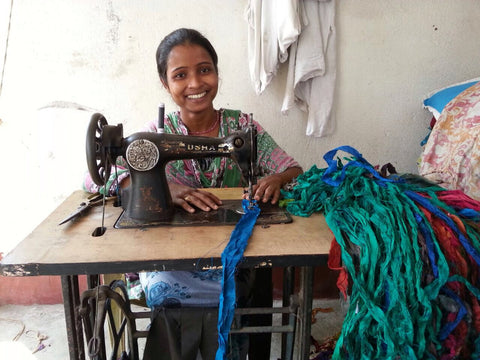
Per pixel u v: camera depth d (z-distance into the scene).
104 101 2.34
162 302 1.45
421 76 2.41
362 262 1.12
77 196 1.68
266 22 2.12
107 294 1.32
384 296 1.14
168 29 2.25
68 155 2.40
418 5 2.29
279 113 2.42
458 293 1.13
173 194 1.52
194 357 1.37
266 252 1.14
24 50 2.23
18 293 2.55
